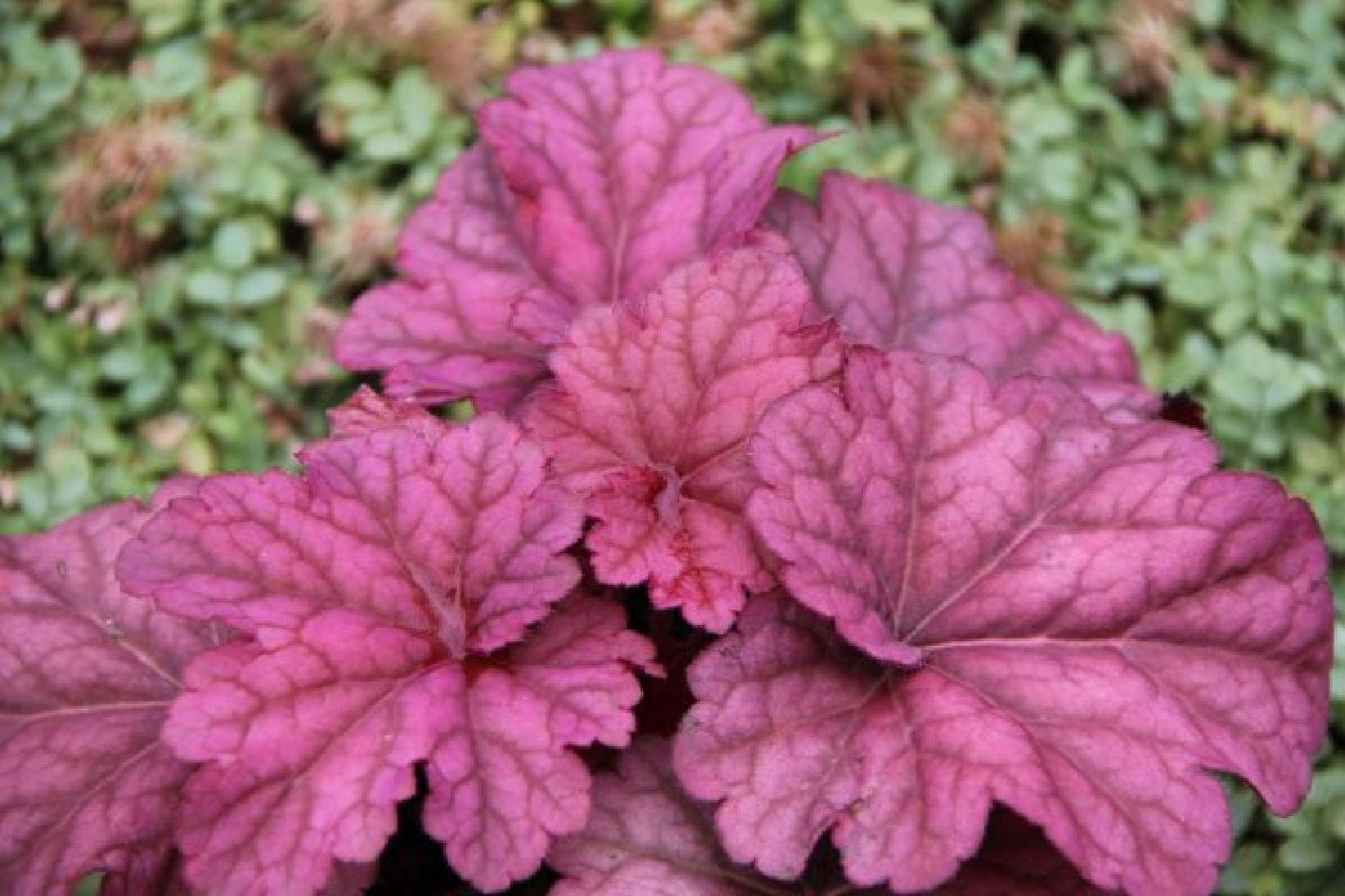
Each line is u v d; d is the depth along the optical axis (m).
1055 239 0.81
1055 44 0.86
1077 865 0.55
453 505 0.59
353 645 0.58
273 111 0.83
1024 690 0.58
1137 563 0.59
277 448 0.78
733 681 0.58
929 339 0.68
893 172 0.81
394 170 0.82
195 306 0.80
